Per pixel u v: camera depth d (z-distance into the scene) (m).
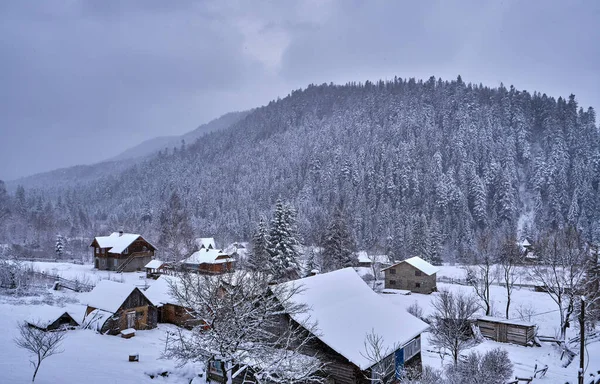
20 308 38.47
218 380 24.66
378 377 23.89
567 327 45.34
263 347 19.50
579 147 198.38
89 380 22.23
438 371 26.58
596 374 29.94
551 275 60.59
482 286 61.19
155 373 25.36
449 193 156.12
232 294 19.31
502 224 152.62
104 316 35.47
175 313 41.34
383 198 162.88
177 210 102.38
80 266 78.94
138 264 75.69
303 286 28.23
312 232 103.44
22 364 23.52
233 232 138.62
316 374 24.20
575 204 145.25
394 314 29.47
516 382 26.42
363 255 89.69
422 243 96.06
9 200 189.00
